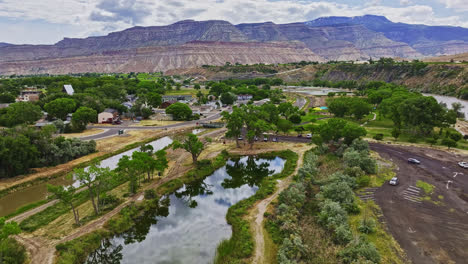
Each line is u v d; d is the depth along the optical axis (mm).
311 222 49406
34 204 57719
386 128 118812
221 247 44688
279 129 111938
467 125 121750
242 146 99312
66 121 130375
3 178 68688
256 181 73750
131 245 47094
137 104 154625
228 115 96438
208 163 82188
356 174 66625
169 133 118625
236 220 52125
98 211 54438
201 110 173500
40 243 44812
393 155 83688
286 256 39688
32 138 77875
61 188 48062
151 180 70375
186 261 42188
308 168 69750
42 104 152625
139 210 56656
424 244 42812
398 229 46656
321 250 41094
